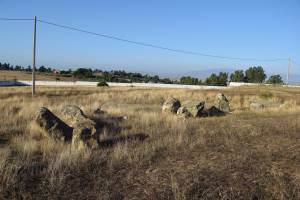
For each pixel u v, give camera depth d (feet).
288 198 22.44
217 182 25.02
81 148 35.04
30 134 42.78
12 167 27.30
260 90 200.64
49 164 29.25
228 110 86.02
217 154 32.53
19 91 154.51
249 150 33.71
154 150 34.73
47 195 23.41
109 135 43.57
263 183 24.68
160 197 22.80
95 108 73.72
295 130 45.19
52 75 479.00
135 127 51.37
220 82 367.66
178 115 67.67
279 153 32.24
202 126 52.34
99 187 24.79
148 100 114.62
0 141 40.27
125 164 30.12
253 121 57.77
